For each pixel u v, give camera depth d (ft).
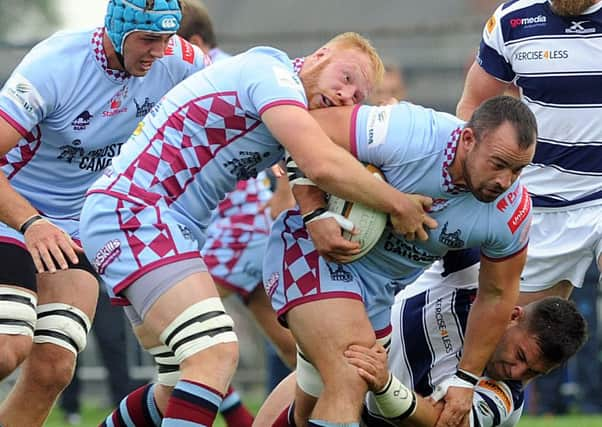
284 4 226.17
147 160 56.34
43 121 61.72
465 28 136.46
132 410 64.44
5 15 259.39
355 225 54.95
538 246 73.46
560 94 70.59
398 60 144.66
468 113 74.43
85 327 63.82
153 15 59.00
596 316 106.22
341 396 55.26
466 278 62.95
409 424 58.75
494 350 60.03
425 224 55.11
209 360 54.24
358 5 228.84
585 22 69.31
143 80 62.90
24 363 62.80
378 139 54.70
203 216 57.72
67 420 106.42
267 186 91.61
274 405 64.95
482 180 53.31
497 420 61.57
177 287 54.85
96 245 56.34
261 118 54.95
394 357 64.08
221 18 224.74
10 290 60.44
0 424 62.85
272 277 58.49
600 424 93.20
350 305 56.29
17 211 58.80
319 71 56.95
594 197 71.92
